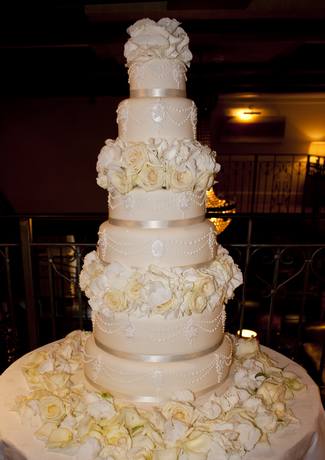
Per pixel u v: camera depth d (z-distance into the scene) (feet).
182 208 5.57
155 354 5.56
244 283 10.46
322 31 15.17
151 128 5.47
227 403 5.56
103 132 31.12
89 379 6.19
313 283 22.22
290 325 20.27
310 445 5.63
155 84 5.48
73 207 32.37
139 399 5.63
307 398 6.27
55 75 26.11
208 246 5.88
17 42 15.75
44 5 13.17
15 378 6.79
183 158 5.24
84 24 15.21
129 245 5.52
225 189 38.70
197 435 4.89
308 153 37.32
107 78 26.86
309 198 34.99
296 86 29.07
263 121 36.94
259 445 5.19
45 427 5.38
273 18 15.07
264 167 38.09
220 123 37.42
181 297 5.24
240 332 10.81
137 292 5.18
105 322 5.79
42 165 31.50
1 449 5.51
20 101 30.37
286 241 29.27
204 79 27.45
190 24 15.14
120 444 4.94
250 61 24.68
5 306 17.04
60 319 19.74
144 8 13.75
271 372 6.72
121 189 5.39
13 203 31.96
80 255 10.52
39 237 28.94
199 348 5.72
